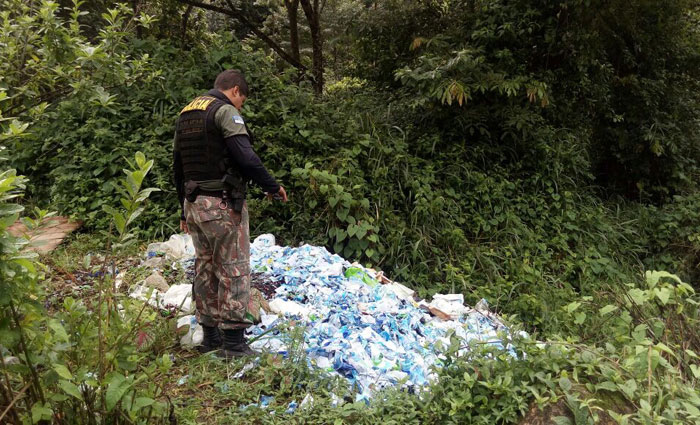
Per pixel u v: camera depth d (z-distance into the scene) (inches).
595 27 326.0
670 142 353.4
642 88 371.2
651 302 140.9
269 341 140.3
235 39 289.9
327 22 532.1
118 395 75.1
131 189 82.0
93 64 168.9
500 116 297.7
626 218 335.6
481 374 112.9
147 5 415.5
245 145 124.5
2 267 66.4
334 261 194.2
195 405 115.8
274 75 288.0
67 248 201.3
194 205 127.7
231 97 131.3
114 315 83.4
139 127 247.1
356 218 224.8
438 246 242.2
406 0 341.7
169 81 258.1
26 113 172.7
